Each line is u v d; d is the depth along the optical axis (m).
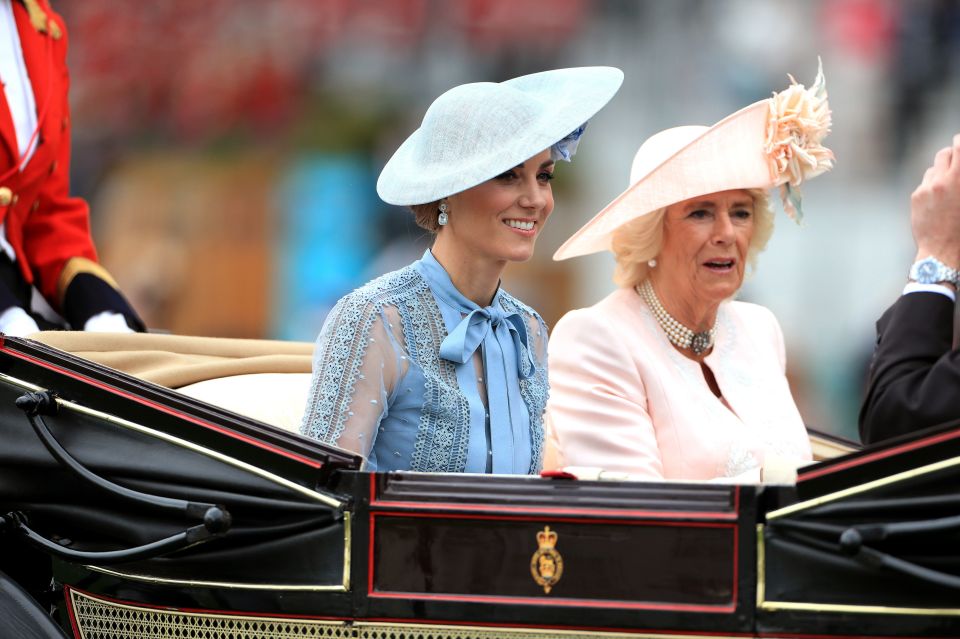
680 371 12.96
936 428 8.51
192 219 39.03
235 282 38.38
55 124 14.24
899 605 8.56
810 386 34.00
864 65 35.97
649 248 12.93
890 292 34.34
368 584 9.24
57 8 40.94
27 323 13.12
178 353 12.63
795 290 34.41
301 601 9.43
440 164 10.94
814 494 8.72
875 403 10.25
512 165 10.52
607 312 13.09
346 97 39.28
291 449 9.45
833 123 35.66
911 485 8.51
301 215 38.59
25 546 11.12
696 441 12.52
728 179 12.30
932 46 35.94
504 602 9.02
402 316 10.80
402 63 39.25
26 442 10.42
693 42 37.16
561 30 38.19
